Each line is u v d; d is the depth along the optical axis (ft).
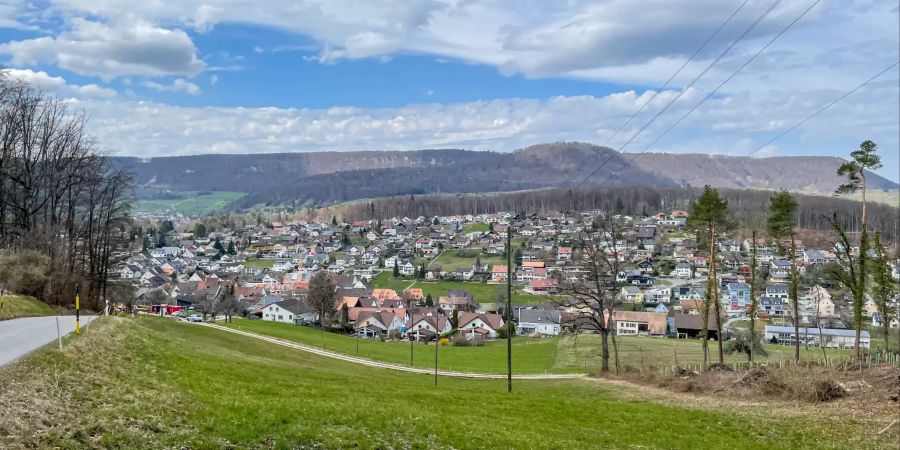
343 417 71.15
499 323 430.61
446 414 89.04
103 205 223.10
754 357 248.32
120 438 53.21
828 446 86.07
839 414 103.76
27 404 55.11
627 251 606.96
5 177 189.47
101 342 96.63
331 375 137.69
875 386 113.50
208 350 138.62
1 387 58.85
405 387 126.72
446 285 635.66
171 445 54.39
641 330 408.67
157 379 82.89
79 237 221.66
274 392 91.86
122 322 130.31
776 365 147.33
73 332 100.83
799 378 121.39
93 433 53.52
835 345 342.85
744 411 109.40
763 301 490.49
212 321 312.71
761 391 125.59
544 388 162.40
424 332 411.54
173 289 571.69
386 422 72.28
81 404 60.59
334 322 456.04
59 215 212.23
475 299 570.87
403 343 349.41
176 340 137.80
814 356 245.45
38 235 194.80
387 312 456.45
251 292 576.20
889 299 210.79
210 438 57.98
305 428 64.39
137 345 106.73
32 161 198.80
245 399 77.92
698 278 613.93
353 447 61.16
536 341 359.25
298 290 612.29
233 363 120.47
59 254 205.87
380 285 639.76
